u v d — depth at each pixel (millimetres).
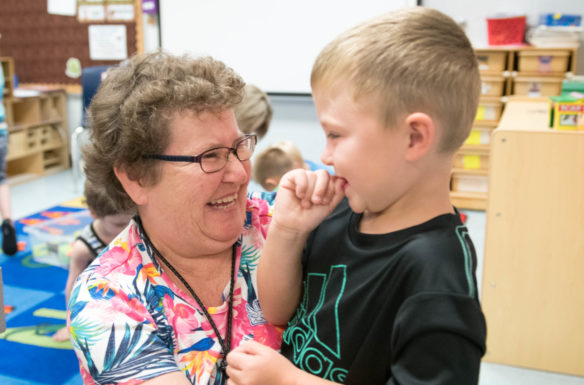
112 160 876
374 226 776
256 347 767
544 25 3766
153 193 882
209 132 859
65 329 2459
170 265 911
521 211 2127
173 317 863
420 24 686
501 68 3854
